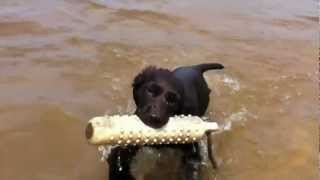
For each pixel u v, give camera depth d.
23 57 1.63
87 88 1.49
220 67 1.40
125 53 1.72
